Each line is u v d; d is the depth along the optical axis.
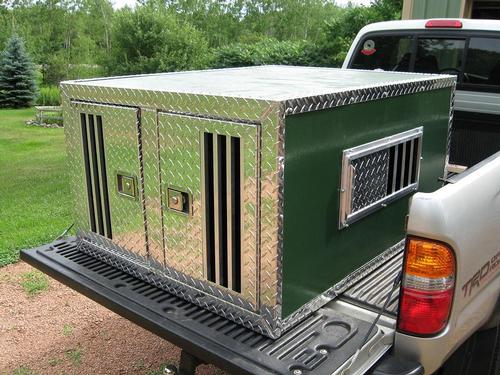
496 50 3.91
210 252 2.16
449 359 2.42
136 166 2.35
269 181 1.87
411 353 1.92
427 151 2.85
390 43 4.41
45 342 3.37
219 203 2.06
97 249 2.69
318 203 2.08
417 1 8.31
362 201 2.33
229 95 1.92
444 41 4.12
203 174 2.08
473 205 1.96
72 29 37.00
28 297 3.96
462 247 1.88
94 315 3.72
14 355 3.22
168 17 18.77
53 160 9.17
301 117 1.90
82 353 3.25
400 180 2.63
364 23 18.47
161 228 2.32
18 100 18.86
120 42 18.45
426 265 1.81
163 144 2.20
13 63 18.70
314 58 17.16
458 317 1.97
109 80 2.65
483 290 2.16
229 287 2.10
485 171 2.12
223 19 49.50
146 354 3.25
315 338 1.98
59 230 5.23
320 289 2.19
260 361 1.84
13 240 4.95
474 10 8.60
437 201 1.79
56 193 6.77
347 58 4.67
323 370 1.79
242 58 17.12
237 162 1.96
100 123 2.46
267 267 1.96
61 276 2.55
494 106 3.95
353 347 1.92
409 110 2.58
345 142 2.15
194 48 18.48
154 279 2.42
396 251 2.74
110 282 2.46
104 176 2.53
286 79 2.65
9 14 35.38
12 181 7.48
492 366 2.43
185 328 2.07
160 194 2.28
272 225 1.91
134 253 2.48
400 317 1.91
